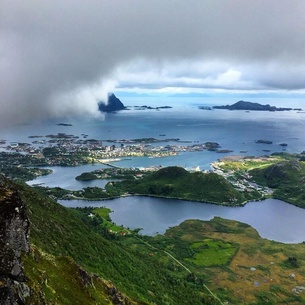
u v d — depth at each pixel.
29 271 69.62
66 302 71.75
